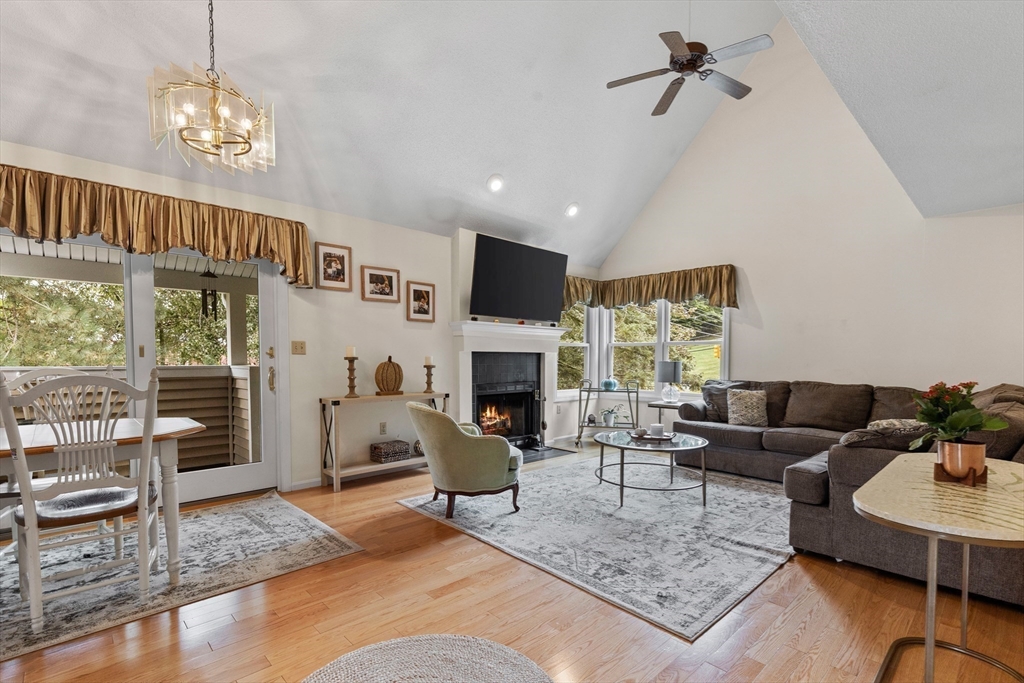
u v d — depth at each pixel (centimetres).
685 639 192
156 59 287
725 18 472
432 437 323
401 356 469
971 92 249
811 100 505
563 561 261
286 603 219
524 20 369
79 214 296
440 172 443
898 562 240
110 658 180
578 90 446
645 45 444
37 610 195
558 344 609
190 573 247
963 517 129
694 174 589
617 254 663
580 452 557
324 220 417
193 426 249
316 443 414
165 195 336
